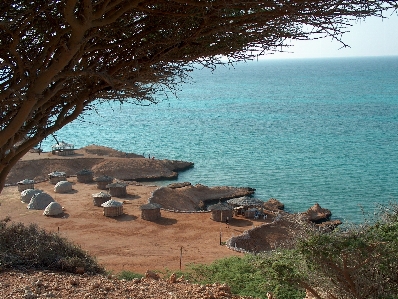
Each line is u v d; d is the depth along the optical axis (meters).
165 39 4.75
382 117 96.06
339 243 8.67
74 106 5.89
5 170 5.21
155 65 5.07
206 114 112.69
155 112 118.88
